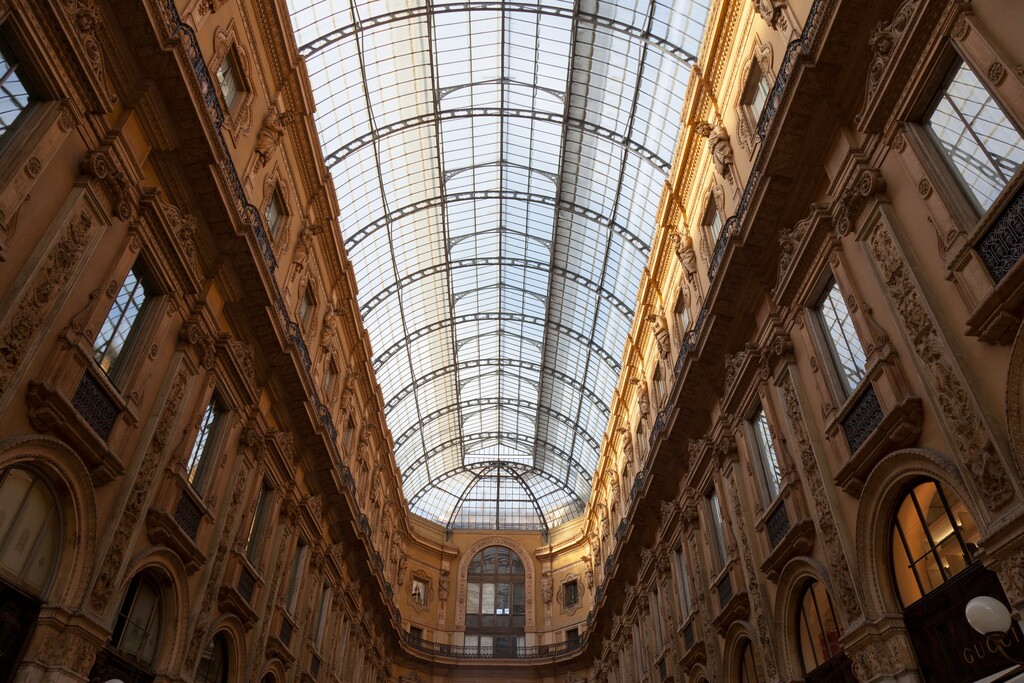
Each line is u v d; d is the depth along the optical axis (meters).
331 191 20.58
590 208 29.34
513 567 44.88
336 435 22.91
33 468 8.77
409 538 42.12
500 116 26.55
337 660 24.41
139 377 11.06
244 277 14.27
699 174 19.12
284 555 18.02
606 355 36.31
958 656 8.51
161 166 11.69
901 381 9.45
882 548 10.12
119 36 10.10
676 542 21.38
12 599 8.35
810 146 12.00
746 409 15.73
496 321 40.00
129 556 10.43
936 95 9.20
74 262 9.12
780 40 13.63
